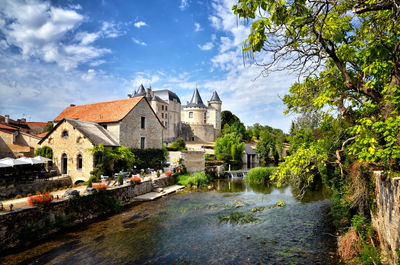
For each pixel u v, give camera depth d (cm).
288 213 1479
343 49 594
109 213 1507
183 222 1344
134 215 1474
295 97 744
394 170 675
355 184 943
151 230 1221
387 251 675
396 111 439
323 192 2061
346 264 798
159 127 3194
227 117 8888
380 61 568
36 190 1731
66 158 2272
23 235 1031
